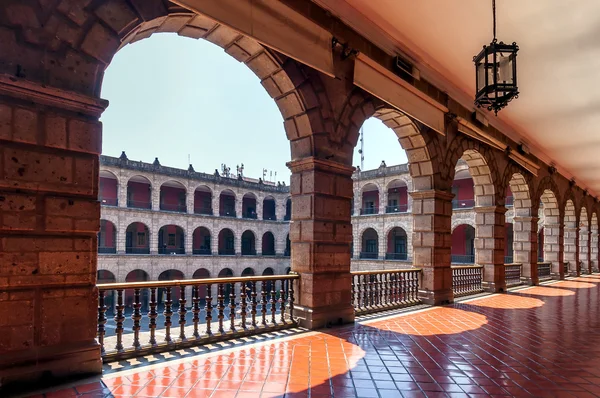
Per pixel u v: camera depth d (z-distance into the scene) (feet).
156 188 110.73
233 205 143.23
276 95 23.73
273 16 18.94
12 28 13.01
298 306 23.62
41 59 13.51
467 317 27.43
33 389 13.00
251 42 20.79
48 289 13.58
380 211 117.60
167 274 116.88
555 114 39.45
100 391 13.14
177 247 125.18
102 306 16.66
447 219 35.27
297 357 17.35
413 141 32.96
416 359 17.34
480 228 44.78
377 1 22.62
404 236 119.55
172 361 16.52
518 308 31.89
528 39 25.54
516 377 15.29
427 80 31.35
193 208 118.42
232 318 20.65
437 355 18.01
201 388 13.62
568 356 18.15
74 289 14.15
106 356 16.11
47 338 13.48
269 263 133.49
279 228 139.54
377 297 30.25
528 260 53.62
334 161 24.08
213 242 121.60
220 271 122.42
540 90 33.63
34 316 13.25
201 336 19.33
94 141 14.69
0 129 12.68
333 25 23.18
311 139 23.41
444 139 35.09
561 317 27.91
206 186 122.31
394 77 26.94
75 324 14.14
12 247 12.89
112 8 15.28
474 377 15.23
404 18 24.25
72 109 14.21
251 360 16.84
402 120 31.09
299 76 22.56
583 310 31.17
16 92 12.94
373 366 16.33
